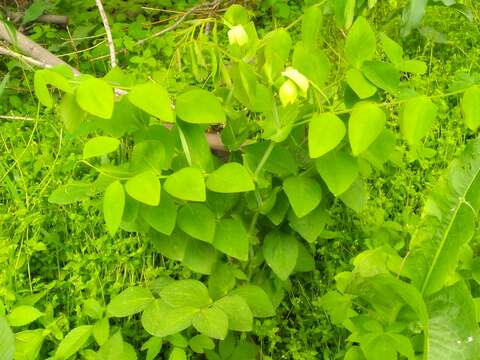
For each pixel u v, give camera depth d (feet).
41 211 3.88
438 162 4.25
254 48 2.80
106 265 3.41
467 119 2.43
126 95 2.66
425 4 4.24
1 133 4.68
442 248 2.46
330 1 3.18
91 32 6.75
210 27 6.18
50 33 6.18
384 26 5.38
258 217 3.20
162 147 2.63
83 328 2.81
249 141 3.42
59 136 4.49
